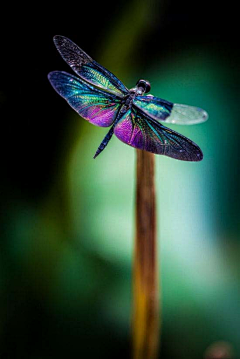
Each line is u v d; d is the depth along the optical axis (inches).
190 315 21.1
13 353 20.4
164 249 21.7
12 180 21.8
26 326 20.7
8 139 22.0
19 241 21.2
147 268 17.1
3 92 22.1
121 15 22.3
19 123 22.2
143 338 17.3
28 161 22.0
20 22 22.1
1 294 20.7
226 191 22.3
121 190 22.0
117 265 21.4
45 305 20.9
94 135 22.3
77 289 21.1
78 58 17.8
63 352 20.6
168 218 22.0
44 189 21.9
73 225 21.7
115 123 17.4
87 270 21.3
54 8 22.1
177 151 17.0
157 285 17.2
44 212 21.7
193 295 21.3
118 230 21.7
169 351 20.8
